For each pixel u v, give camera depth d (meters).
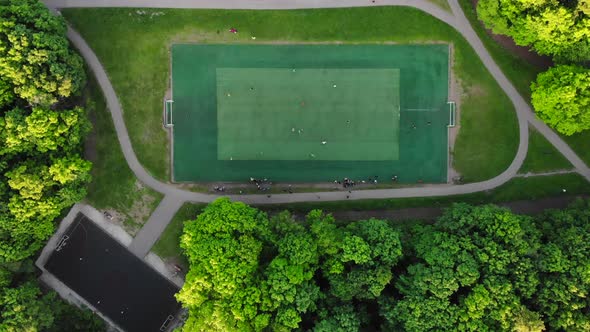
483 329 48.25
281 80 57.31
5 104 49.72
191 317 49.47
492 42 57.62
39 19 49.94
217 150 57.53
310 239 49.91
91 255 57.47
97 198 57.34
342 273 51.16
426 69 57.69
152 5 56.84
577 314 48.75
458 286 48.56
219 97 57.25
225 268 48.66
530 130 58.06
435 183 58.03
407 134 57.88
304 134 57.69
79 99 55.38
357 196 57.91
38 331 52.41
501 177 58.25
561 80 51.53
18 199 49.75
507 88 57.91
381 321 54.00
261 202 57.69
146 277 57.59
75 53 53.56
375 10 57.41
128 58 56.91
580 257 49.34
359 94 57.66
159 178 57.47
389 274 49.16
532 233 50.88
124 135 57.25
